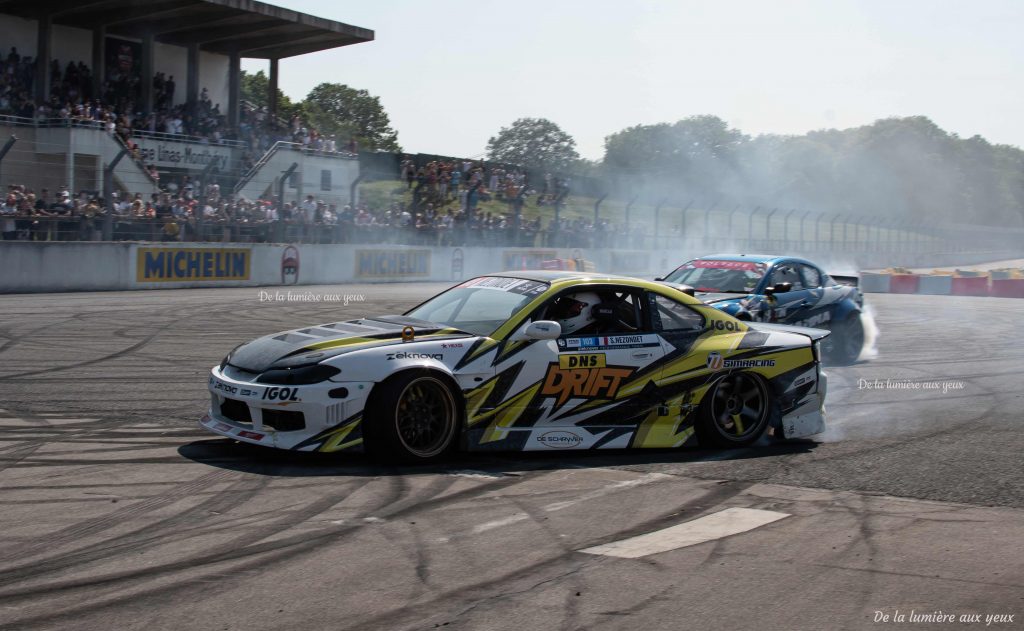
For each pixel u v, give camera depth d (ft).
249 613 11.01
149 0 93.04
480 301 21.11
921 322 63.52
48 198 74.23
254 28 107.14
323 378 17.95
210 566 12.58
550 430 19.88
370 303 63.52
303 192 107.04
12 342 36.63
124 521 14.46
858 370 37.73
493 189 120.67
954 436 23.94
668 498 16.83
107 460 18.39
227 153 101.19
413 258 95.45
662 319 21.59
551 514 15.56
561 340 20.17
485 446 19.26
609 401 20.44
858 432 24.34
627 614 11.35
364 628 10.67
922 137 389.19
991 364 40.47
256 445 19.97
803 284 38.88
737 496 17.13
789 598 12.05
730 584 12.48
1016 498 17.58
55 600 11.24
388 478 17.44
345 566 12.74
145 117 94.58
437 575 12.50
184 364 32.65
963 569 13.34
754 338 22.36
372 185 123.44
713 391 21.45
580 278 21.29
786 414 22.53
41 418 22.49
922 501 17.17
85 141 81.46
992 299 99.30
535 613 11.28
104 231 69.87
